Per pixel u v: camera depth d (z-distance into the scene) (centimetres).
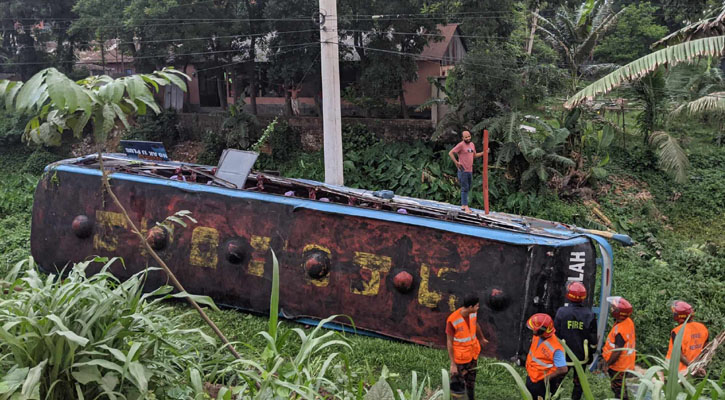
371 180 1802
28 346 399
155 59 2155
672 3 2684
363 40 1933
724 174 1794
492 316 823
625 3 3234
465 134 987
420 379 754
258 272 941
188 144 2297
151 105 412
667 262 1346
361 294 887
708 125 2142
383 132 1955
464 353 658
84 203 1053
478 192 1634
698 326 639
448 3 1875
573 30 1809
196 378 417
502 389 743
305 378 430
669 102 2039
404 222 862
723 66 2531
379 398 392
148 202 1009
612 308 642
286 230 929
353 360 781
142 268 1010
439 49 2142
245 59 2152
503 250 822
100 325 431
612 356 636
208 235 972
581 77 1909
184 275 985
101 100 398
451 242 845
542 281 803
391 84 1909
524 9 2262
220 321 905
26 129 433
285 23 1911
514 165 1666
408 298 862
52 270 1086
